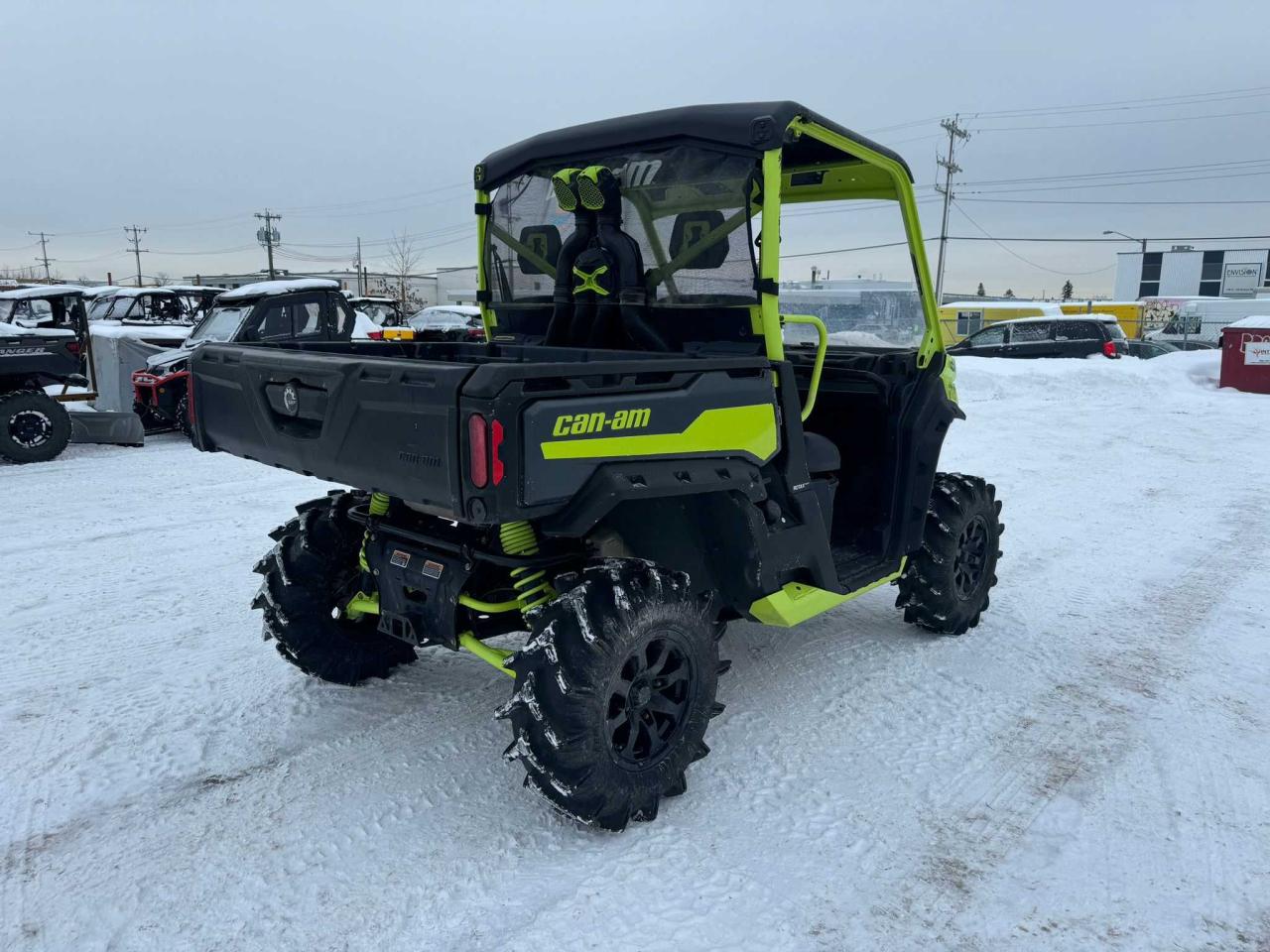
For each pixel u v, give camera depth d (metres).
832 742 3.41
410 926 2.37
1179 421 12.30
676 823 2.86
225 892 2.50
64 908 2.44
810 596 3.38
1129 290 68.31
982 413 13.12
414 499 2.55
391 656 3.90
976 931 2.37
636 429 2.64
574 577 2.79
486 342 4.05
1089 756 3.31
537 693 2.58
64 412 9.60
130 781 3.08
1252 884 2.56
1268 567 5.73
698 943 2.31
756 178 3.00
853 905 2.46
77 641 4.36
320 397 2.85
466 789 3.06
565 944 2.30
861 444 4.06
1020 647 4.39
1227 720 3.61
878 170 3.82
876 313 4.06
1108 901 2.48
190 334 12.16
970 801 2.99
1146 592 5.24
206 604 4.93
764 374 3.07
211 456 9.91
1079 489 8.11
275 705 3.67
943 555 4.24
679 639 2.84
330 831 2.80
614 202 3.36
